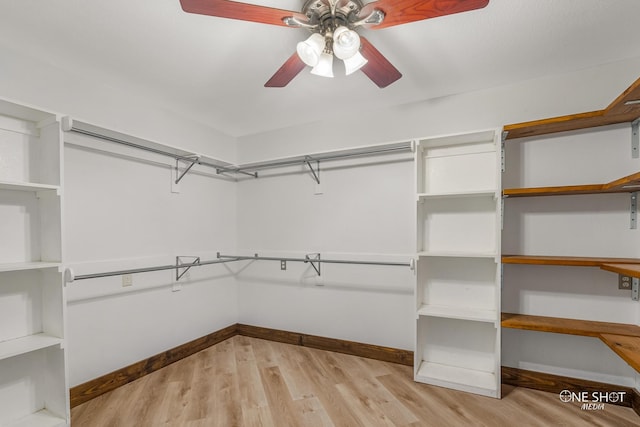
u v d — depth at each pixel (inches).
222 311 121.0
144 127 94.3
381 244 101.8
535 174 82.5
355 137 106.4
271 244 121.5
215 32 62.1
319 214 112.5
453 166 89.7
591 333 66.9
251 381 86.0
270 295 121.3
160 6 54.5
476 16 58.4
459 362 89.0
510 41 66.5
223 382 85.6
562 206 79.7
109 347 83.5
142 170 94.0
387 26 50.7
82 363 77.7
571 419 67.2
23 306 63.4
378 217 102.5
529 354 82.1
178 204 105.3
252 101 96.0
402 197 99.1
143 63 73.4
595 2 54.6
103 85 83.8
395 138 100.2
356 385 83.2
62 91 75.3
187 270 107.3
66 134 76.0
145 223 94.3
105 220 84.0
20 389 62.8
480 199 86.5
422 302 92.0
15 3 53.1
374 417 68.8
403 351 97.0
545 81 82.2
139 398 77.7
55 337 62.4
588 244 77.1
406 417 68.6
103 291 82.9
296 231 116.6
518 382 82.0
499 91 87.3
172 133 103.1
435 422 66.7
